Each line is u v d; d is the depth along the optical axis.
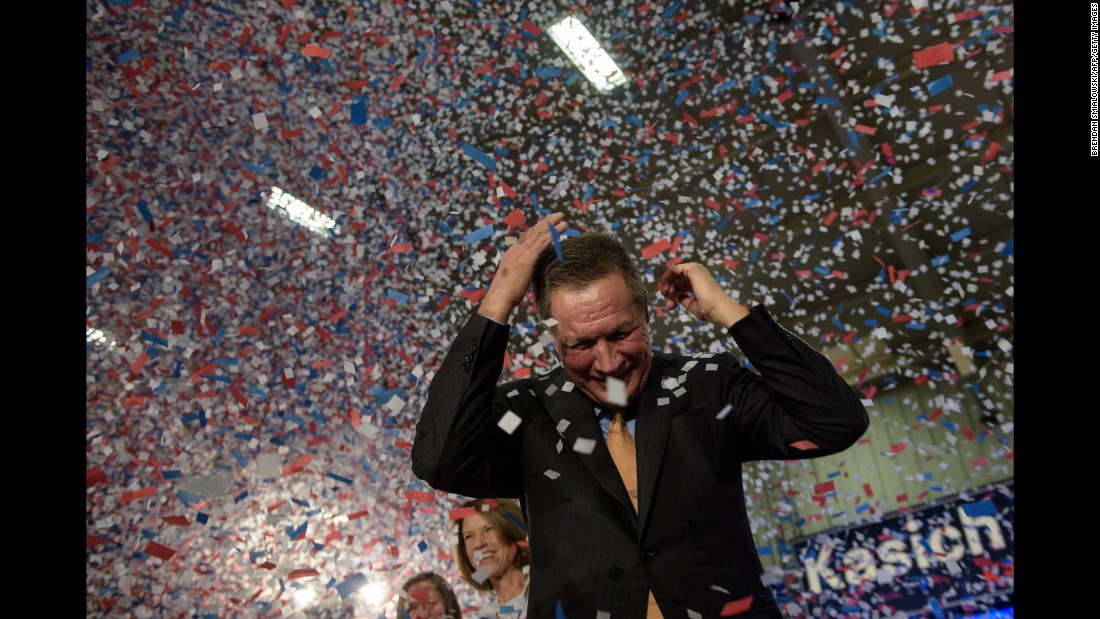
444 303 6.30
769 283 6.29
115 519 4.23
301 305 5.97
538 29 5.52
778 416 1.22
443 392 1.21
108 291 4.98
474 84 6.29
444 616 2.62
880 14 5.84
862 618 4.01
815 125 6.22
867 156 6.09
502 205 6.34
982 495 4.09
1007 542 3.88
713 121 6.43
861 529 4.31
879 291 6.21
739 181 6.25
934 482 5.65
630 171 6.39
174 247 5.30
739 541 1.16
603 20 6.25
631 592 1.09
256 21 5.71
